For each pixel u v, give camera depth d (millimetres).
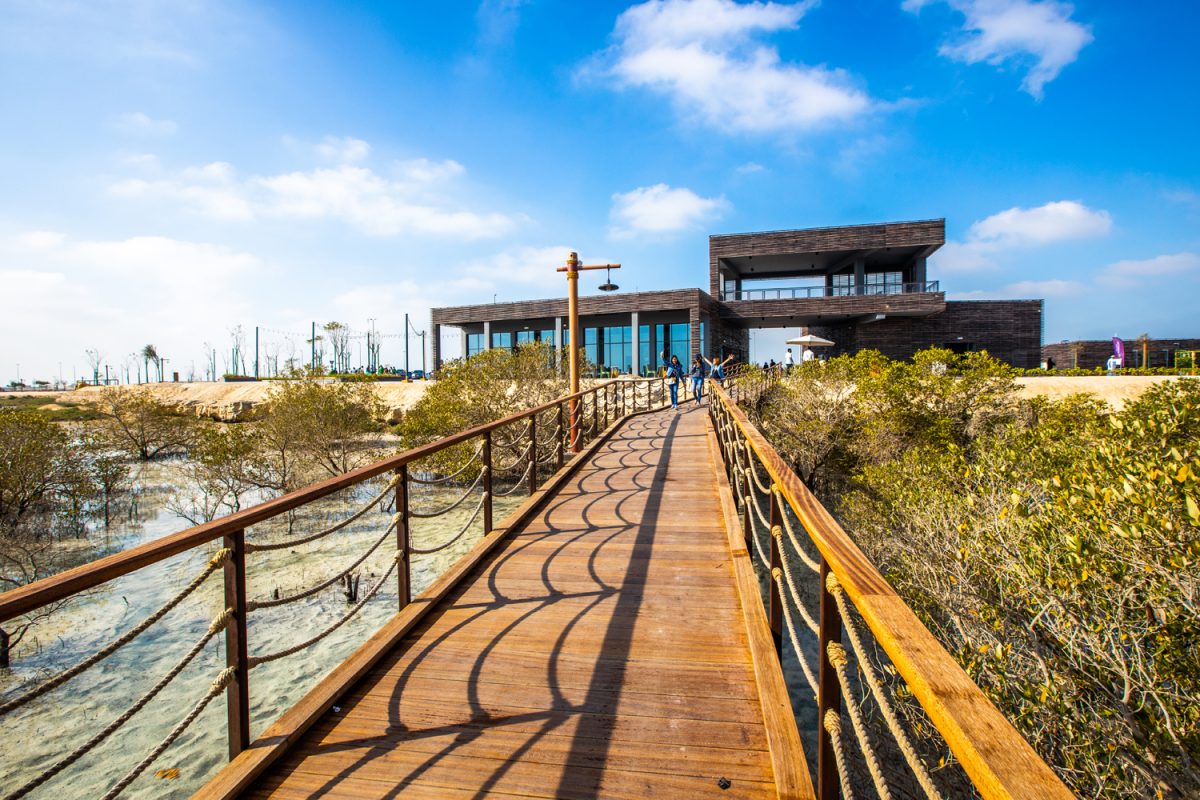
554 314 35906
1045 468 6965
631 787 2256
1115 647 4059
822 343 28281
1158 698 3705
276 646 7980
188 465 22125
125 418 24312
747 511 4707
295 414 16906
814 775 5656
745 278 42812
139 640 8297
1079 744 4016
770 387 19953
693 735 2562
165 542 1961
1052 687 4207
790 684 6977
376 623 8680
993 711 919
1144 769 3736
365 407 18641
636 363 33375
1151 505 3988
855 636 1550
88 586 1672
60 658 7816
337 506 15766
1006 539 5148
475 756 2453
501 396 18016
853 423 15539
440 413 17625
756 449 3398
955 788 4852
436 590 4059
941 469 8125
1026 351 34312
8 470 13812
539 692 2924
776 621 3221
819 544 1778
